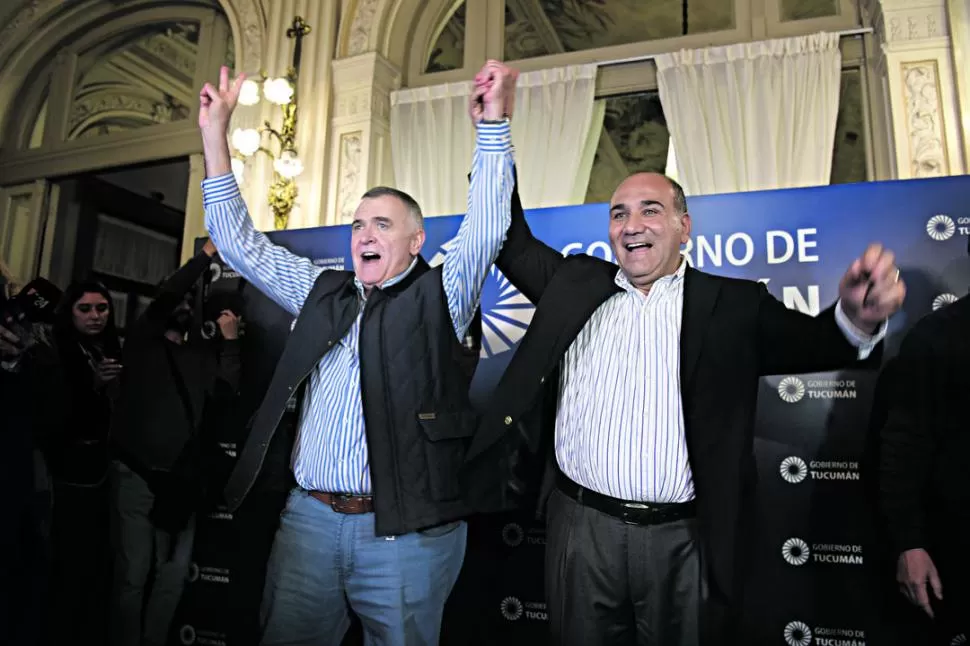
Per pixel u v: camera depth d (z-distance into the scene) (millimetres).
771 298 1519
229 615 2426
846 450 1980
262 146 3525
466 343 2381
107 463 2539
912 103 2734
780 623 1960
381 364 1515
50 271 4391
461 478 1519
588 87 3293
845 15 3094
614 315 1614
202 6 4172
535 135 3312
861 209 2092
